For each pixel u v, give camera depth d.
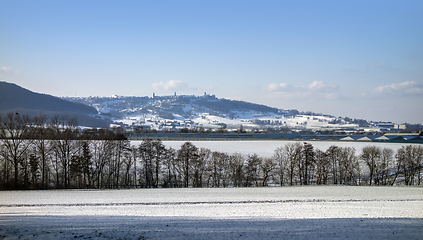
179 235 23.72
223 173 97.00
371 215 35.41
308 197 55.88
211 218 33.06
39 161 87.25
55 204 46.31
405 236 23.86
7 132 87.44
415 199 53.19
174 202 48.88
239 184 93.12
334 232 25.17
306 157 98.06
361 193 61.38
